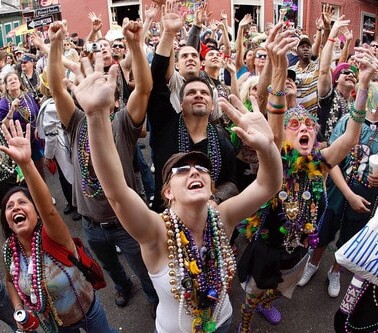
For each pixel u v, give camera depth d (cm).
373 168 269
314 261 329
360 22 2012
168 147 270
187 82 268
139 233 168
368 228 163
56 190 524
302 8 1702
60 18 1600
